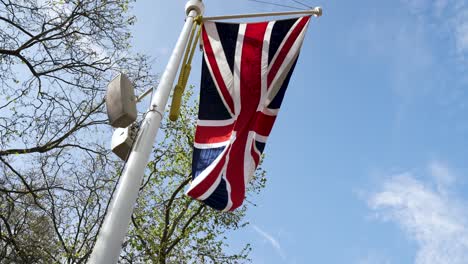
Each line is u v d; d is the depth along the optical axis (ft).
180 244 55.67
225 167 20.70
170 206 53.31
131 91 16.78
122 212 14.66
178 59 20.80
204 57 23.67
